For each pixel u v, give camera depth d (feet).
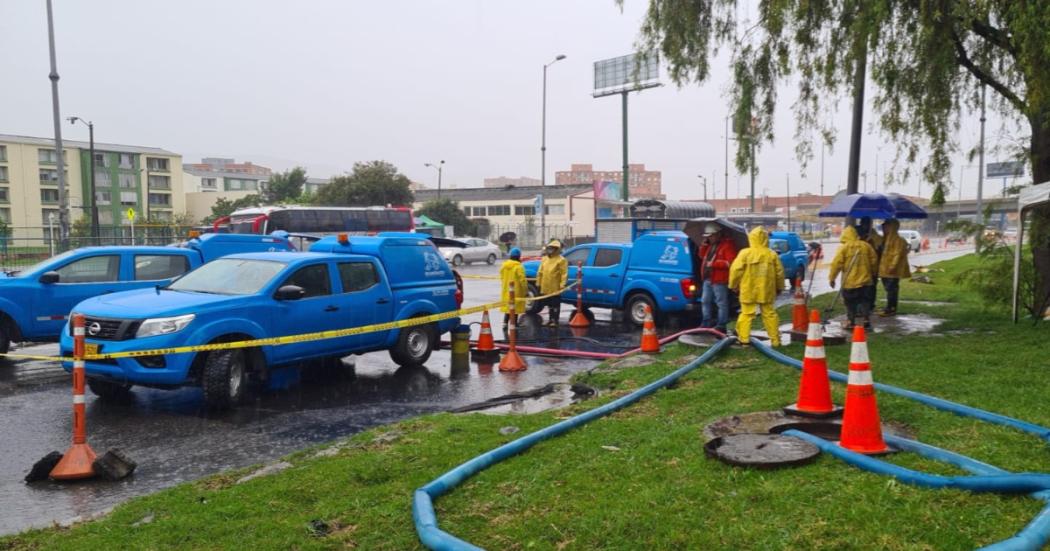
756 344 31.94
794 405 21.42
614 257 50.11
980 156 41.19
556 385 29.63
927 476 14.44
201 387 26.81
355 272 31.83
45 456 19.36
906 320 42.16
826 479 15.02
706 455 16.89
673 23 41.50
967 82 41.37
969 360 27.25
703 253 41.06
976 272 40.86
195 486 17.17
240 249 43.45
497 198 272.72
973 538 12.07
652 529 13.03
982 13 33.01
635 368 30.04
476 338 43.11
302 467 17.98
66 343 26.12
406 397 28.07
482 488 15.74
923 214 45.29
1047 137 36.99
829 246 191.01
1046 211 36.70
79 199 247.09
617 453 17.85
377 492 15.85
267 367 27.76
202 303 25.95
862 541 12.10
